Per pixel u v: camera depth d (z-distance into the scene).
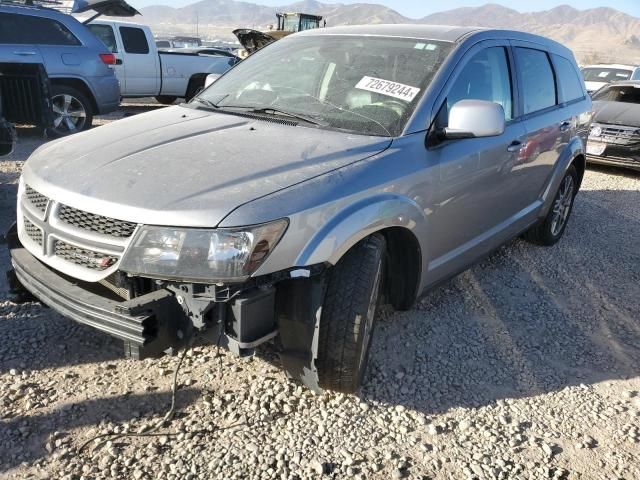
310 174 2.63
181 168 2.61
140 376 3.05
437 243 3.40
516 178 4.23
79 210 2.53
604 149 9.27
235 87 3.88
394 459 2.62
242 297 2.35
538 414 3.04
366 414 2.90
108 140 3.05
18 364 3.06
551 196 5.08
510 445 2.78
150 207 2.35
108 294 2.58
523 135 4.18
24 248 2.98
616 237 6.17
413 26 4.02
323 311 2.70
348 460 2.58
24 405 2.76
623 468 2.68
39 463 2.43
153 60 12.66
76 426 2.65
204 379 3.06
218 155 2.74
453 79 3.45
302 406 2.92
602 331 4.02
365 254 2.75
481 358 3.52
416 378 3.24
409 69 3.48
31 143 8.70
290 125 3.22
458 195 3.46
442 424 2.88
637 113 9.31
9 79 7.59
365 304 2.71
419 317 3.92
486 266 4.99
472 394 3.16
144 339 2.30
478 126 3.07
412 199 3.02
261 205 2.37
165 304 2.36
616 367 3.56
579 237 6.07
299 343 2.66
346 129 3.17
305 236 2.46
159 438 2.62
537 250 5.54
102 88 9.45
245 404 2.89
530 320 4.07
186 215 2.30
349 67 3.61
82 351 3.22
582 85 5.76
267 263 2.36
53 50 8.86
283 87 3.68
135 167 2.64
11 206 5.60
